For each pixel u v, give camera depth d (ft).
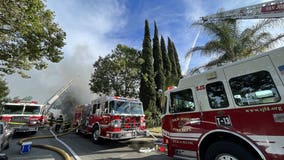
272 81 10.37
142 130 30.35
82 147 27.50
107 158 20.88
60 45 26.96
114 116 27.84
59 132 48.16
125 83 73.31
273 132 9.76
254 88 11.10
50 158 20.33
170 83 45.91
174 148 16.11
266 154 9.79
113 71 72.38
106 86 72.90
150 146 27.73
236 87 12.05
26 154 22.31
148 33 76.79
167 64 85.15
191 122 14.47
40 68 29.45
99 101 33.68
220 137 12.82
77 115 46.14
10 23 20.13
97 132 31.22
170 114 16.88
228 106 12.16
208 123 13.12
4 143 23.09
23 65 27.63
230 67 12.70
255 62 11.41
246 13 25.82
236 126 11.43
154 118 60.70
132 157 21.31
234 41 32.37
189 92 15.31
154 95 66.13
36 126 40.60
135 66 72.90
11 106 40.27
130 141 33.04
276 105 9.92
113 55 73.97
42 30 23.43
